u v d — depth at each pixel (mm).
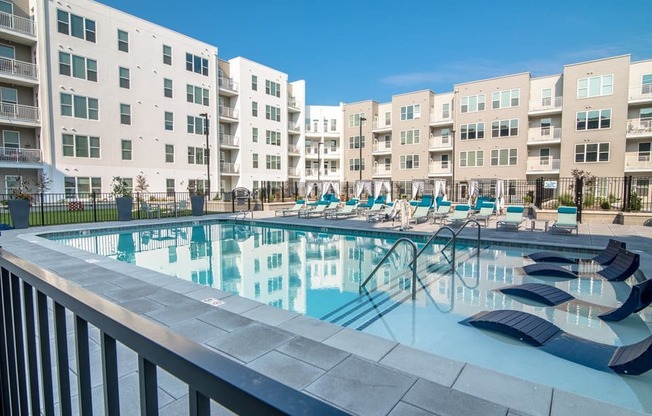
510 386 2643
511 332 4238
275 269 8344
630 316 4828
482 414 2250
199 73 28875
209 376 646
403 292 6211
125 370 2852
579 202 14555
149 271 6078
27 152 20656
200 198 17625
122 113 24250
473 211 15742
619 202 18703
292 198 24609
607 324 4602
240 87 32188
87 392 1092
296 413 520
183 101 27812
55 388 2553
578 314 4941
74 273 5801
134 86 24828
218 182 30266
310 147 41500
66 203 18812
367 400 2383
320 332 3605
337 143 42000
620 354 3539
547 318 4816
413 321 4840
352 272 7984
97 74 22969
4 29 19406
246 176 32812
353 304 5777
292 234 13344
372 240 11953
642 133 24797
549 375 3391
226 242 11758
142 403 816
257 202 21188
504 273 7266
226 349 3115
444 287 6391
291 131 38656
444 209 15023
